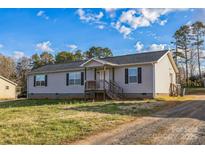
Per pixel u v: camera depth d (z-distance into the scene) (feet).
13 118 32.81
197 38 140.36
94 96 67.46
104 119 30.19
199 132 22.50
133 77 64.44
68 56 171.83
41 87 86.48
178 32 142.00
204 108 39.52
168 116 32.45
